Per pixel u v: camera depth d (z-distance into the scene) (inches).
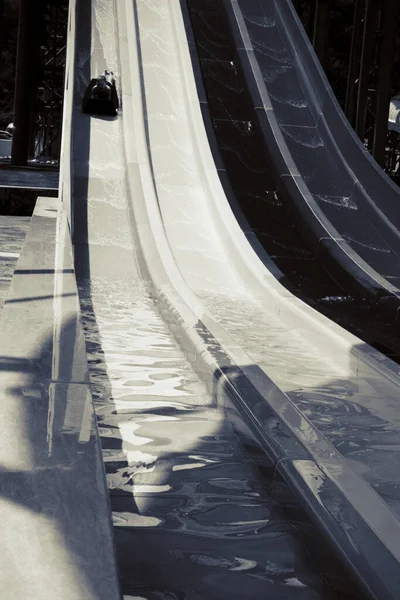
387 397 234.7
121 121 646.5
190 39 749.3
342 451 186.1
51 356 156.6
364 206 551.2
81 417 118.4
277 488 146.8
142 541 126.5
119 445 172.7
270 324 341.4
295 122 644.1
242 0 804.0
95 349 268.1
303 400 229.8
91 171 567.2
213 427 190.1
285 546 128.5
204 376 230.1
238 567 120.0
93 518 84.8
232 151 610.9
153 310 348.5
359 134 1237.1
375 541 115.3
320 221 514.6
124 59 715.4
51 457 101.3
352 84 1346.0
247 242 472.1
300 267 481.4
